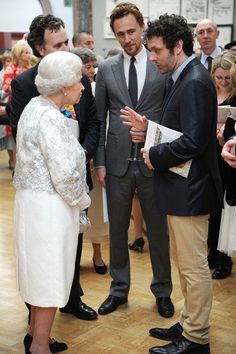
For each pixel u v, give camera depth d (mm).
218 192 2447
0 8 10297
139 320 2990
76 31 6980
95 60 3672
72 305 3025
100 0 6789
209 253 3770
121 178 2969
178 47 2355
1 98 6215
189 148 2277
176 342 2557
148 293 3363
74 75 2268
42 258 2238
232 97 3381
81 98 2840
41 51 2672
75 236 2365
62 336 2812
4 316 3064
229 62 3434
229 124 2488
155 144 2414
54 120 2213
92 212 3543
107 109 3039
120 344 2723
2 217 5082
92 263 3930
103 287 3475
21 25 10344
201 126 2273
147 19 6504
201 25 4434
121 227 3064
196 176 2359
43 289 2254
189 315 2502
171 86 2482
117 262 3135
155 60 2404
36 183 2225
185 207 2357
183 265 2459
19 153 2283
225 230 3311
